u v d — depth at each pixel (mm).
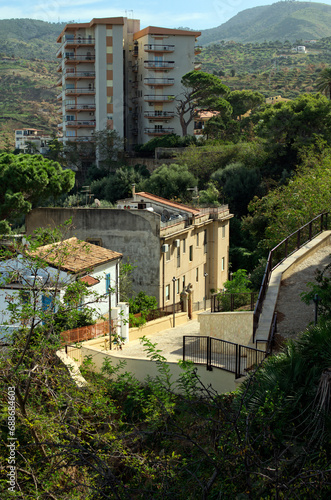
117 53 93500
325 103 67750
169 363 16734
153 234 38875
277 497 7770
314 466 8602
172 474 9531
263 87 195875
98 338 21562
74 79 96625
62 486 10727
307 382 10797
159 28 94438
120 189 75438
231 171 70750
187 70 97188
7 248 13953
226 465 8875
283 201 36062
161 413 12648
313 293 15180
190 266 44719
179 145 86938
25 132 163125
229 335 18891
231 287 32344
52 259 14102
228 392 13898
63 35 96375
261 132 71438
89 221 40062
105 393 16031
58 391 13164
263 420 9547
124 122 102125
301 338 12133
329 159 39844
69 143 91688
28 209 50188
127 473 11727
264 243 36719
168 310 32750
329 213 27797
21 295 13750
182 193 69938
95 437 11727
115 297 26875
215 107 92500
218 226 49281
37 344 14117
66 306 13969
